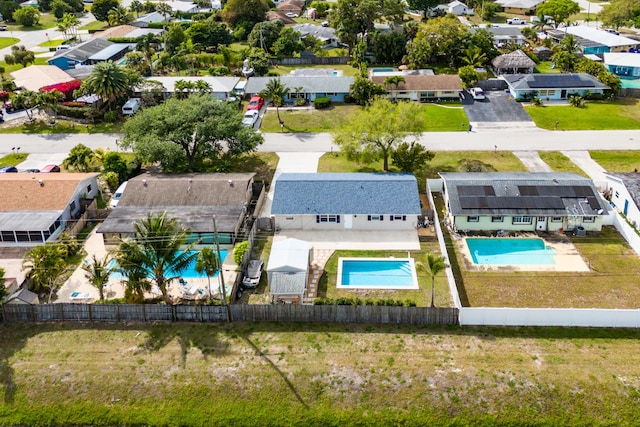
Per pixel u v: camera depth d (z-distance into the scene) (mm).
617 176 66188
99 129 90500
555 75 103750
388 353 43219
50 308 47000
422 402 39531
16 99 93188
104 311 46969
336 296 50406
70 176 67062
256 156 80500
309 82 103875
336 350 43656
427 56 118312
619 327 45469
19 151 82625
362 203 61375
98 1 164875
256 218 61219
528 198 61094
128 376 41781
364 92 99688
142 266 47125
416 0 153125
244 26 148250
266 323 46750
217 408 39750
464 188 62562
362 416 39031
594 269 53969
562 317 45344
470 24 159500
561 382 40312
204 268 49375
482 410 38938
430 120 93500
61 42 148625
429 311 45781
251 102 99562
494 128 90125
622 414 38438
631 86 109438
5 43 148875
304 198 62156
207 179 65750
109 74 91750
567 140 84625
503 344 43750
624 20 146125
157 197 63250
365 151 70125
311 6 180375
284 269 50375
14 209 61000
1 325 47000
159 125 71750
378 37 125125
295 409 39562
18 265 52875
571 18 168625
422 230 61375
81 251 57844
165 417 39312
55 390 41031
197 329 46156
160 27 155875
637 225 60094
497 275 53344
